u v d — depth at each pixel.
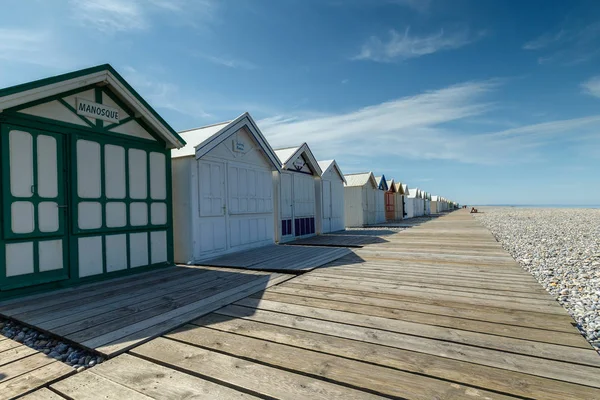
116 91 5.64
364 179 19.36
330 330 3.08
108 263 5.56
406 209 30.73
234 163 8.37
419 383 2.16
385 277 5.27
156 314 3.58
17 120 4.46
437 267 6.08
